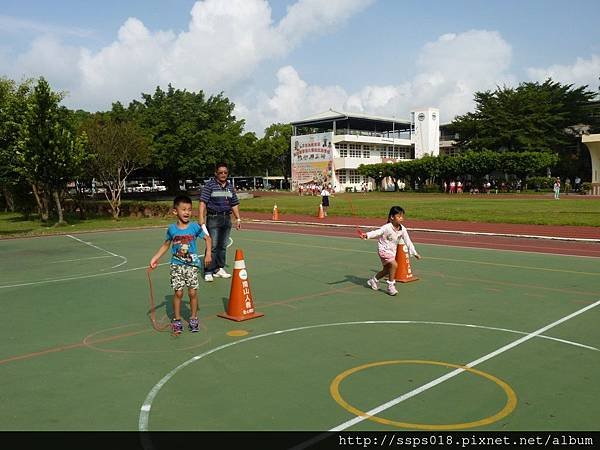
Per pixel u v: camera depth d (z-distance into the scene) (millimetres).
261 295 8805
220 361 5551
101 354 5855
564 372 5059
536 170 57125
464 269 11141
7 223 30141
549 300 8141
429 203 35844
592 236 16656
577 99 67750
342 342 6148
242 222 27266
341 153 75062
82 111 53188
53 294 9266
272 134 91562
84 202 38375
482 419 4082
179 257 6539
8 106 26984
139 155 32844
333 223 24531
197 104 57781
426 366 5285
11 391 4801
